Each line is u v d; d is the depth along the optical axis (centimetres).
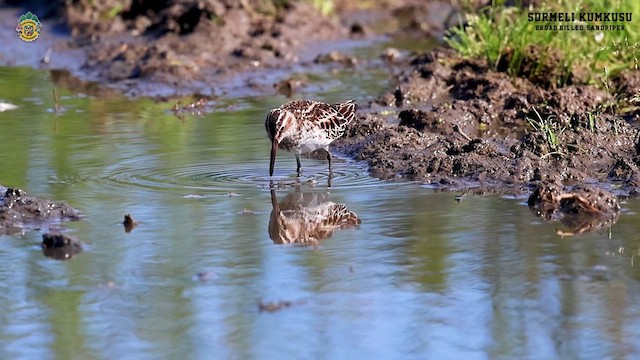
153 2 2641
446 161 1502
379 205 1349
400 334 982
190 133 1755
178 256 1173
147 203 1363
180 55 2353
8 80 2241
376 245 1199
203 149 1642
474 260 1146
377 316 1020
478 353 942
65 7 2702
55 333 995
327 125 1516
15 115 1912
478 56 2077
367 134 1688
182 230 1258
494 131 1725
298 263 1152
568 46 1933
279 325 1004
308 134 1496
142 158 1588
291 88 2117
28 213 1309
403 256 1166
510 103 1820
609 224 1254
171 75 2228
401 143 1612
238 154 1614
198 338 978
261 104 1986
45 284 1103
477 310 1027
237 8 2556
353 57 2381
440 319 1011
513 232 1231
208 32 2459
